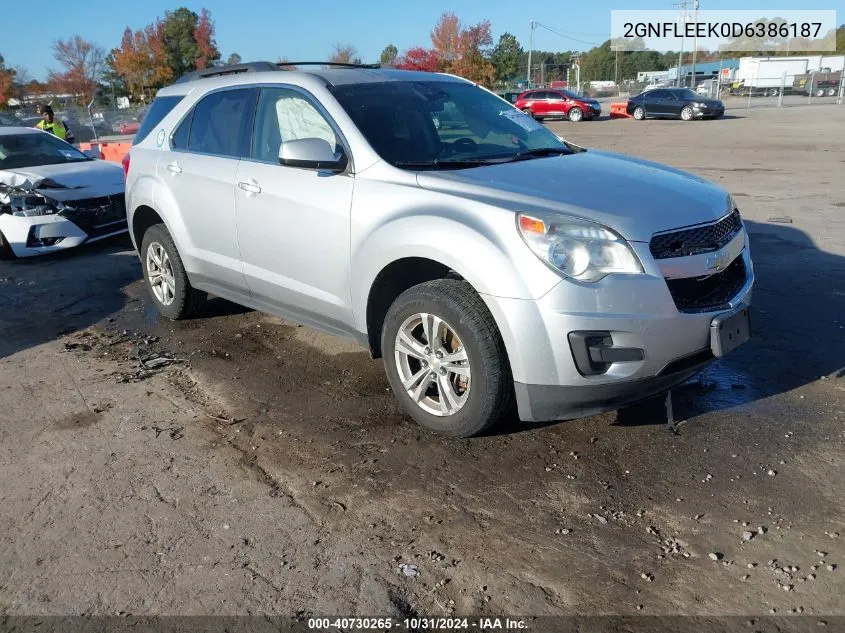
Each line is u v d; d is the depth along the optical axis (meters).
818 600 2.57
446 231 3.42
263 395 4.41
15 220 7.98
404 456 3.63
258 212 4.52
